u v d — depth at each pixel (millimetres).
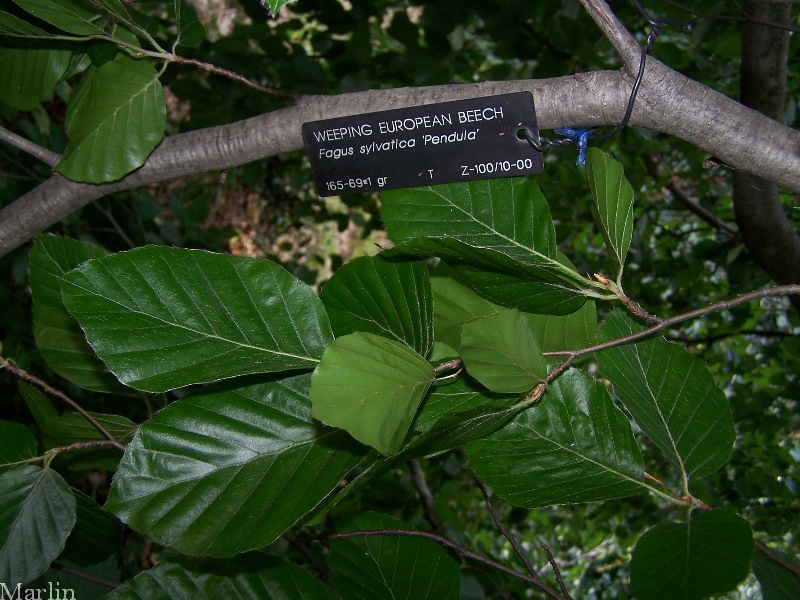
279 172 4641
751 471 3430
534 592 3879
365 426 826
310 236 6219
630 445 1081
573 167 3539
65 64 1312
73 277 970
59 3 1188
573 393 1089
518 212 1110
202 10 5477
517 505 1064
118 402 2525
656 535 924
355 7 3078
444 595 1227
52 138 2627
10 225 1377
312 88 3018
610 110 1041
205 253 999
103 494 3016
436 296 1160
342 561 1253
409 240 962
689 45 3234
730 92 3186
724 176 3898
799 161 993
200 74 3318
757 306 3455
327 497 1011
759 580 1006
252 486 1009
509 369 947
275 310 1022
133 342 975
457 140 1104
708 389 1082
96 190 1345
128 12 1173
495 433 1087
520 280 1025
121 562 2832
